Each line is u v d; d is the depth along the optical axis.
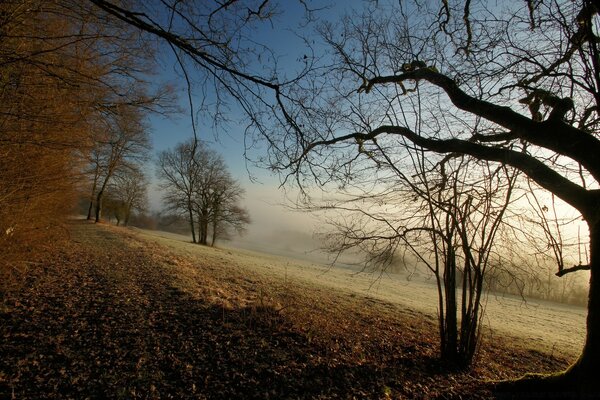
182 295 8.73
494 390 4.96
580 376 4.13
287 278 16.30
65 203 13.11
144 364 4.96
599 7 3.71
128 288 8.96
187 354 5.41
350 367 5.50
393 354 6.30
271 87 2.79
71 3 4.13
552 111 4.38
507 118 4.62
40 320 6.10
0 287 7.58
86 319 6.38
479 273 5.74
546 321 16.23
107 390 4.24
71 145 5.93
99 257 13.27
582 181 4.71
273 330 6.80
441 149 5.25
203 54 2.57
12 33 3.95
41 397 3.97
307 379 5.00
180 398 4.27
